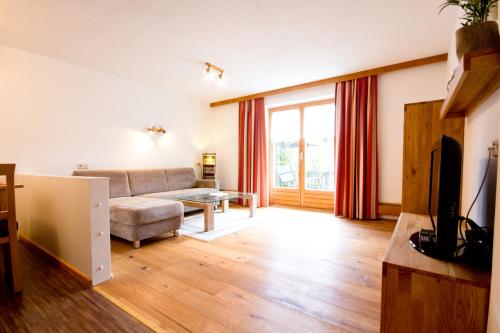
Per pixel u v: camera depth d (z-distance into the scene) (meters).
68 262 2.07
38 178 2.46
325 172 4.54
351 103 3.87
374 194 3.72
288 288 1.74
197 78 4.04
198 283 1.82
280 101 4.70
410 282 0.98
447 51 3.06
